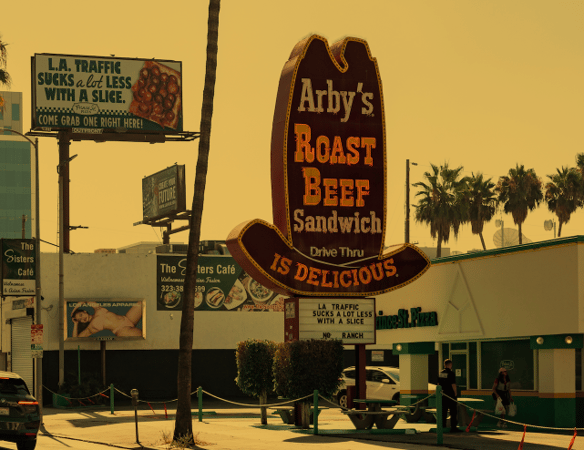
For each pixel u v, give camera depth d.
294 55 25.89
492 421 27.42
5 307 51.03
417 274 25.94
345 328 25.03
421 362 30.91
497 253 26.94
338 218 25.28
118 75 56.50
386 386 34.81
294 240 24.83
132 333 43.97
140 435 23.53
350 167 25.44
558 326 24.36
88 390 39.72
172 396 45.53
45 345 43.12
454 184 69.94
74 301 43.22
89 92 55.72
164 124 57.12
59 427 27.77
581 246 23.98
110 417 31.62
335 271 25.11
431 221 70.00
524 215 72.25
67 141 55.22
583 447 19.25
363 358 25.34
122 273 44.91
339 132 25.44
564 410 24.62
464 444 19.91
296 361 23.20
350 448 19.31
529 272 25.59
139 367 45.12
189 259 21.48
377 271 25.50
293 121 25.06
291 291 24.69
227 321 46.53
